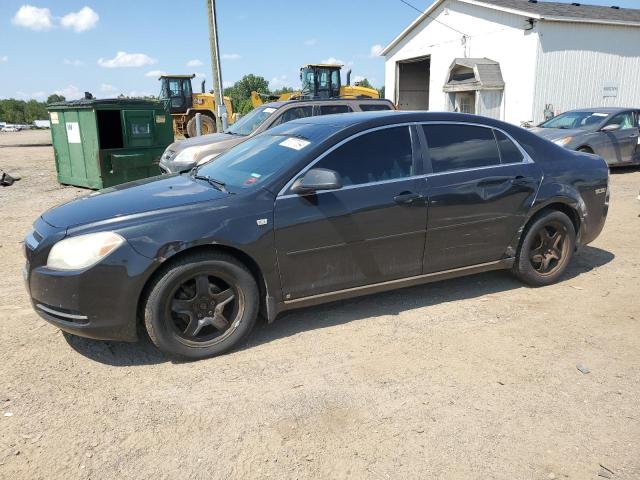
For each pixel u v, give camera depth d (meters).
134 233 3.42
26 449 2.77
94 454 2.73
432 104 24.66
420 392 3.26
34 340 3.99
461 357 3.69
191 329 3.64
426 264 4.39
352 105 10.20
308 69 22.75
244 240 3.64
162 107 11.53
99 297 3.39
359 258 4.09
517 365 3.57
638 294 4.82
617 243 6.50
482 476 2.56
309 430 2.91
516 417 3.01
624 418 2.99
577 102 19.98
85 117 10.82
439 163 4.36
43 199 10.17
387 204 4.09
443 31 23.31
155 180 4.62
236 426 2.95
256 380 3.42
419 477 2.55
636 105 21.36
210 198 3.74
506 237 4.68
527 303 4.62
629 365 3.56
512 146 4.73
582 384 3.34
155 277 3.48
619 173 12.68
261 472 2.60
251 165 4.23
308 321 4.30
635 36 20.56
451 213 4.36
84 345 3.91
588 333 4.04
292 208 3.80
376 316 4.38
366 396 3.22
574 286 5.02
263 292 3.88
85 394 3.28
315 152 3.96
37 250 3.48
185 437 2.86
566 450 2.73
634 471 2.58
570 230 4.99
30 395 3.26
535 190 4.71
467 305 4.59
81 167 11.33
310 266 3.93
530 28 18.91
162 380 3.44
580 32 19.39
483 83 19.84
